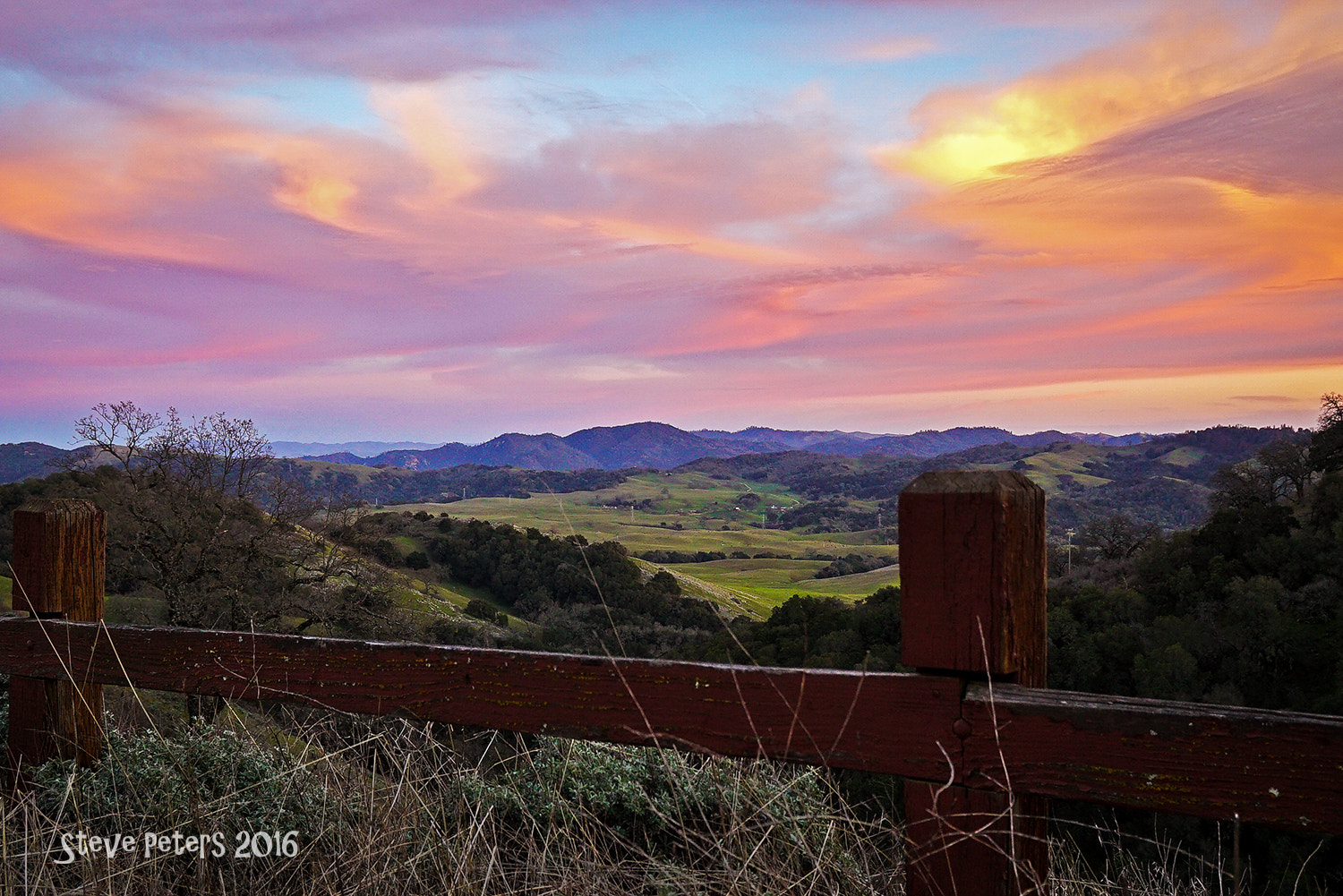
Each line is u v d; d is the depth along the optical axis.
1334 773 1.10
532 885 2.00
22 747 2.48
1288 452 59.28
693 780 2.21
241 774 2.46
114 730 2.79
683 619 32.69
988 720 1.30
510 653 1.73
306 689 1.97
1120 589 43.41
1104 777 1.23
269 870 2.15
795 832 1.79
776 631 26.59
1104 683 36.75
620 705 1.62
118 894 2.05
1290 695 33.47
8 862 2.06
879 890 1.79
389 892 2.00
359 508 20.97
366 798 2.26
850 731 1.41
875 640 23.16
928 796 1.36
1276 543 42.91
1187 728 1.18
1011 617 1.32
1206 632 36.78
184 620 18.55
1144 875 1.79
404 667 1.85
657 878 1.96
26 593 2.44
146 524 18.69
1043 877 1.36
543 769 2.44
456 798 2.37
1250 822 1.14
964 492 1.33
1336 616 36.97
